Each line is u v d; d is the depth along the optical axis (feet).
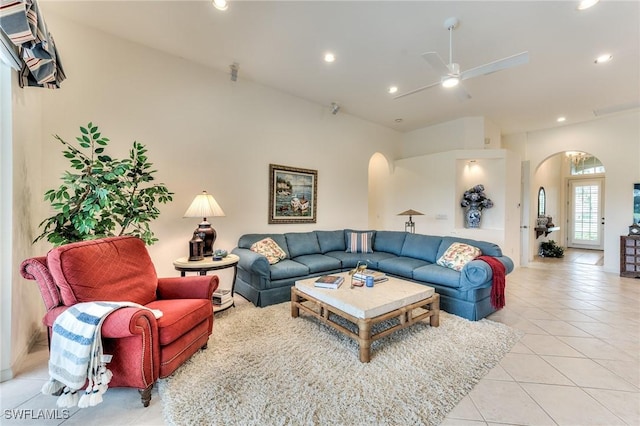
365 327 6.87
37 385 6.04
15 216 6.59
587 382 6.19
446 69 8.45
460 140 17.75
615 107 15.28
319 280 9.34
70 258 5.90
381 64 11.30
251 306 10.59
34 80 7.06
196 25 9.05
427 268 11.24
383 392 5.73
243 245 12.39
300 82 13.05
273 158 13.92
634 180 16.37
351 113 17.03
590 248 26.96
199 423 4.87
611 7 7.86
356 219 17.79
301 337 8.10
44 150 8.44
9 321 6.24
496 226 16.69
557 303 11.50
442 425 4.92
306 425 4.83
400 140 20.81
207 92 11.75
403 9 8.10
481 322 9.30
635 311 10.59
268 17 8.57
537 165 19.97
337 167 16.71
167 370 5.87
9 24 5.10
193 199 11.41
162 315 6.11
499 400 5.59
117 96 9.71
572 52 10.14
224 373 6.32
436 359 6.98
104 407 5.39
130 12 8.48
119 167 7.66
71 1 8.02
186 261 9.82
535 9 8.01
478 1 7.74
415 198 18.95
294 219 14.74
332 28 9.05
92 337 5.05
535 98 14.37
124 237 7.54
